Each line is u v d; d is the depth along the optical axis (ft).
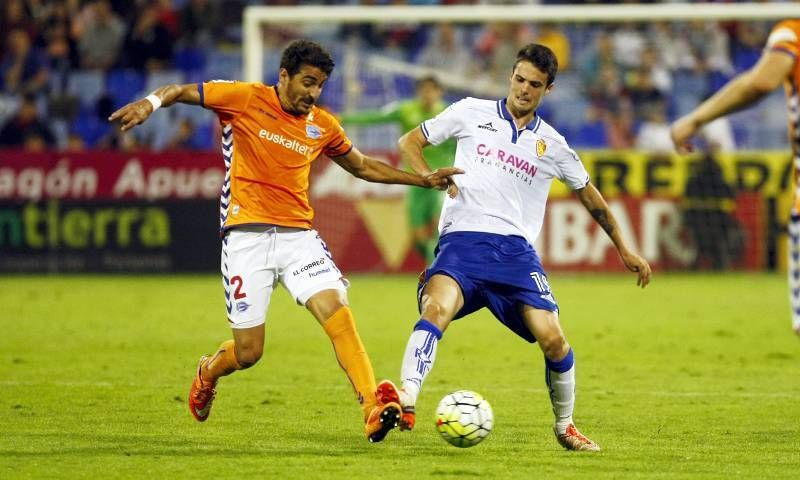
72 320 159.84
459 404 74.69
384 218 232.73
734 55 292.40
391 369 121.08
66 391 103.24
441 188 80.12
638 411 96.73
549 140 79.77
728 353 134.82
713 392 107.34
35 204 231.30
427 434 84.64
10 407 94.48
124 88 289.74
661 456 76.79
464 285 77.15
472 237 78.59
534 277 77.87
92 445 78.69
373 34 293.23
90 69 289.74
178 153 230.89
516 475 69.77
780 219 240.12
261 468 71.26
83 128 282.15
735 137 282.36
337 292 78.38
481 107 80.79
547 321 76.79
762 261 240.73
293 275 78.74
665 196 237.45
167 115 281.33
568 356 76.89
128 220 230.89
